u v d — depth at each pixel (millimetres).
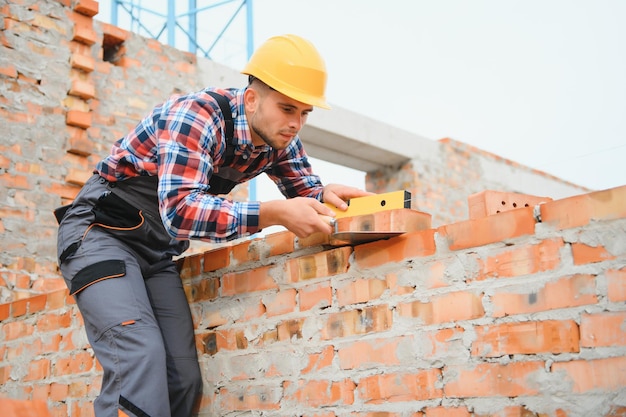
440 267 1811
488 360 1683
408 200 1946
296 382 2059
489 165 9125
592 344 1529
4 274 4355
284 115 2000
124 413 1896
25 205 4570
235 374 2221
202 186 1920
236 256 2299
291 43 2021
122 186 2131
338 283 2016
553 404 1565
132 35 5691
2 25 4777
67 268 2121
